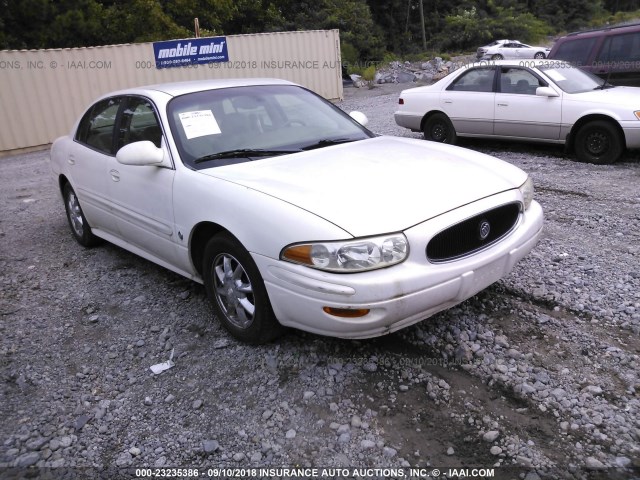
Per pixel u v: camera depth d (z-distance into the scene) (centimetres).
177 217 368
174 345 359
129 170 416
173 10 2709
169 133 382
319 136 419
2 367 347
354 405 290
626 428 261
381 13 4612
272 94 445
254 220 309
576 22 5331
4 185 945
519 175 366
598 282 406
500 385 298
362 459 254
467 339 340
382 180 325
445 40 4322
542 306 376
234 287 339
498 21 4384
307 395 299
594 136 764
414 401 290
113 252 543
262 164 361
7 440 281
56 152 559
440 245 298
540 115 802
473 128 878
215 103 412
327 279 279
